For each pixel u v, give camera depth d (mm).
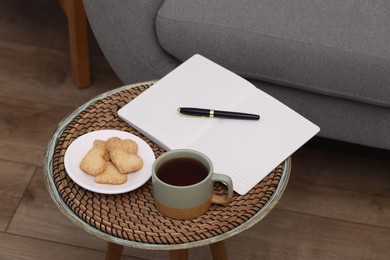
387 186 1977
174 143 1361
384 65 1628
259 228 1854
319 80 1687
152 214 1258
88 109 1449
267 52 1681
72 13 2074
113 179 1282
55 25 2455
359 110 1756
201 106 1430
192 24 1704
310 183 1976
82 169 1300
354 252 1814
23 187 1941
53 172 1334
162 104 1436
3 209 1880
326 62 1654
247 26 1683
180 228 1231
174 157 1230
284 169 1348
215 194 1296
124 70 1893
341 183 1980
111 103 1466
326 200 1935
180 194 1198
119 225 1235
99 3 1788
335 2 1732
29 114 2148
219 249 1557
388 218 1898
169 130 1387
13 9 2502
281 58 1678
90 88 2248
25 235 1823
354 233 1858
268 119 1410
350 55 1636
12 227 1839
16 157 2018
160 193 1215
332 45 1645
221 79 1489
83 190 1293
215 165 1325
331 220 1887
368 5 1730
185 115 1415
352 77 1657
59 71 2295
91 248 1807
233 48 1699
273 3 1724
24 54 2344
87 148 1353
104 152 1322
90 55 2363
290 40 1660
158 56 1830
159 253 1789
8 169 1984
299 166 2016
